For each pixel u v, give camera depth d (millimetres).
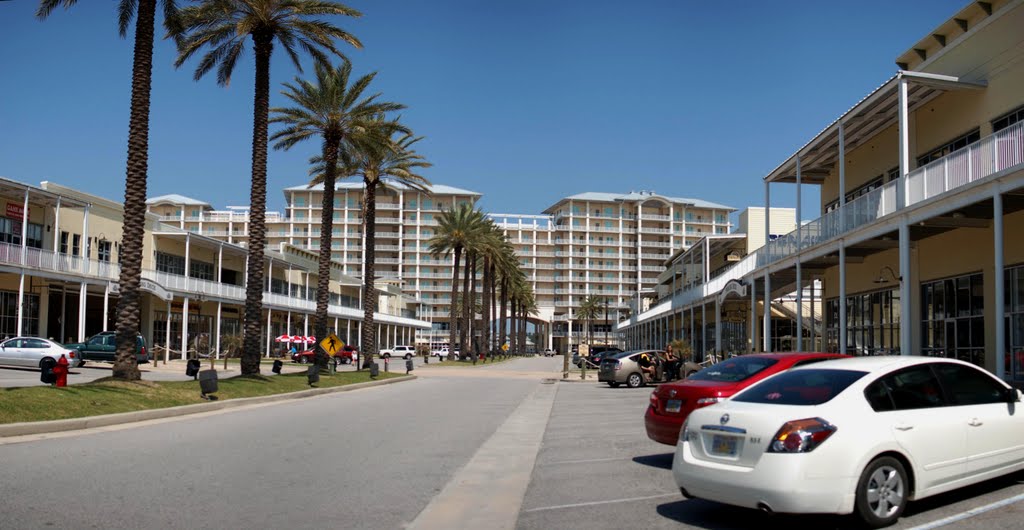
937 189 18344
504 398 24453
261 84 26016
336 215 148625
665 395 10844
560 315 155375
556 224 161000
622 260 156625
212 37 25953
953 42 23391
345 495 8281
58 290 43906
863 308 29844
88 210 43312
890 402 6910
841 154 24125
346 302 93250
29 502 7426
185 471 9445
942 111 24031
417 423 16125
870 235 21750
